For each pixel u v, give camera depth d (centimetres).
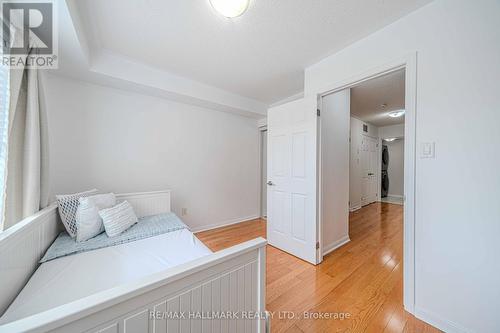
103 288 102
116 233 167
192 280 72
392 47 150
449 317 121
